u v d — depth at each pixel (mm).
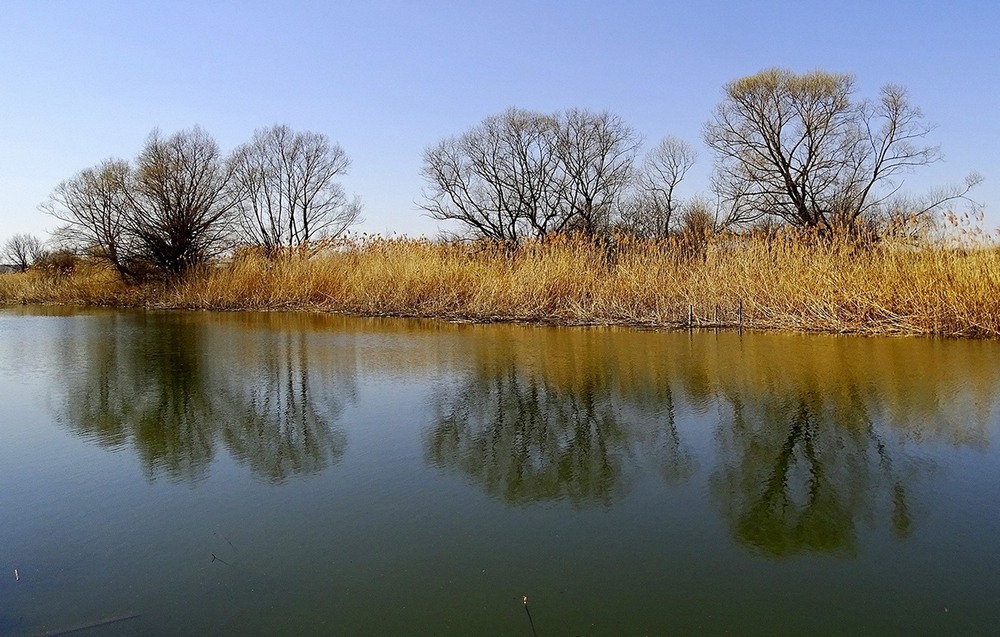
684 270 12141
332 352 8711
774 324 10359
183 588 2744
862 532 3213
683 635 2398
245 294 17906
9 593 2711
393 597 2662
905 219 10469
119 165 23156
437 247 15570
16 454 4496
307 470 4145
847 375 6512
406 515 3453
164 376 7168
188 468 4207
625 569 2881
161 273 22672
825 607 2572
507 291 12898
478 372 7117
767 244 11680
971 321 8852
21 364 8133
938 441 4477
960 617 2490
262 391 6359
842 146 25266
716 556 2994
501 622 2486
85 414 5555
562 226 32469
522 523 3350
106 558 3004
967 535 3148
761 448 4438
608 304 12016
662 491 3762
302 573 2857
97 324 13844
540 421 5184
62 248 25000
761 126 26406
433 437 4805
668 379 6547
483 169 32750
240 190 26484
